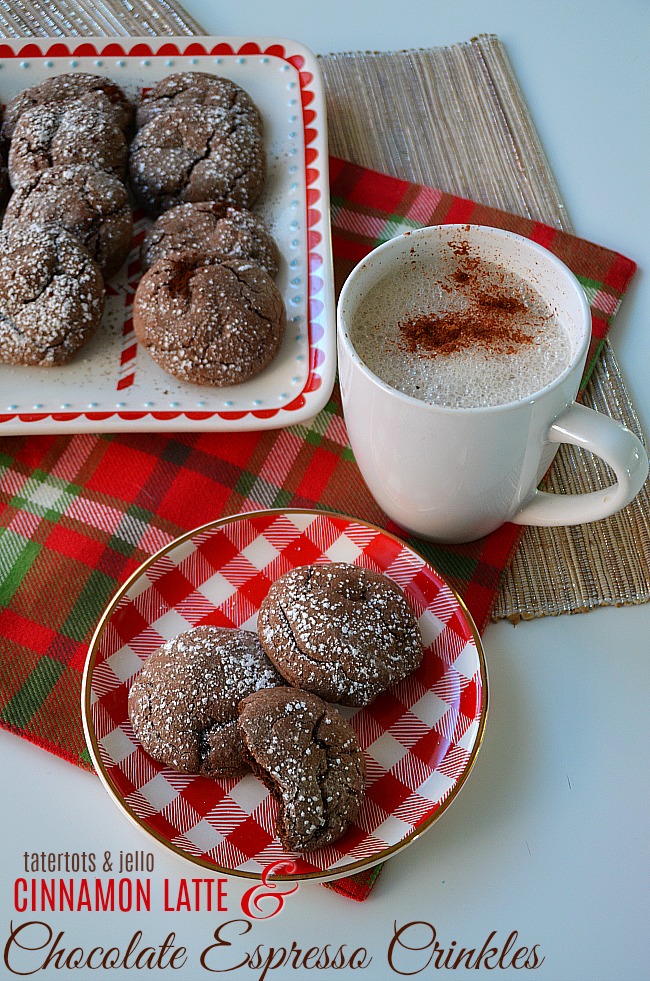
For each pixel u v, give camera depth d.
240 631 0.56
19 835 0.54
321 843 0.52
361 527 0.59
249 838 0.53
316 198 0.69
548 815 0.55
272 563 0.59
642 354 0.67
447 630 0.57
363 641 0.55
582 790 0.56
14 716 0.56
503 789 0.56
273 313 0.64
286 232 0.69
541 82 0.77
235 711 0.54
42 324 0.63
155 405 0.63
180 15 0.77
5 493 0.62
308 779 0.52
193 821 0.53
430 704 0.56
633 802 0.55
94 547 0.61
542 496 0.59
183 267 0.64
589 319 0.55
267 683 0.55
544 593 0.60
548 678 0.58
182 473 0.63
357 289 0.57
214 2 0.79
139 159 0.69
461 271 0.58
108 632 0.56
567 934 0.53
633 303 0.69
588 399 0.65
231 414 0.63
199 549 0.59
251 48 0.73
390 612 0.56
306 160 0.71
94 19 0.76
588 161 0.74
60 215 0.66
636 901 0.53
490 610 0.59
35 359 0.63
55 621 0.59
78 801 0.55
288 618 0.55
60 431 0.62
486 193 0.72
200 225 0.67
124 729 0.55
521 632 0.59
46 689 0.57
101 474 0.63
